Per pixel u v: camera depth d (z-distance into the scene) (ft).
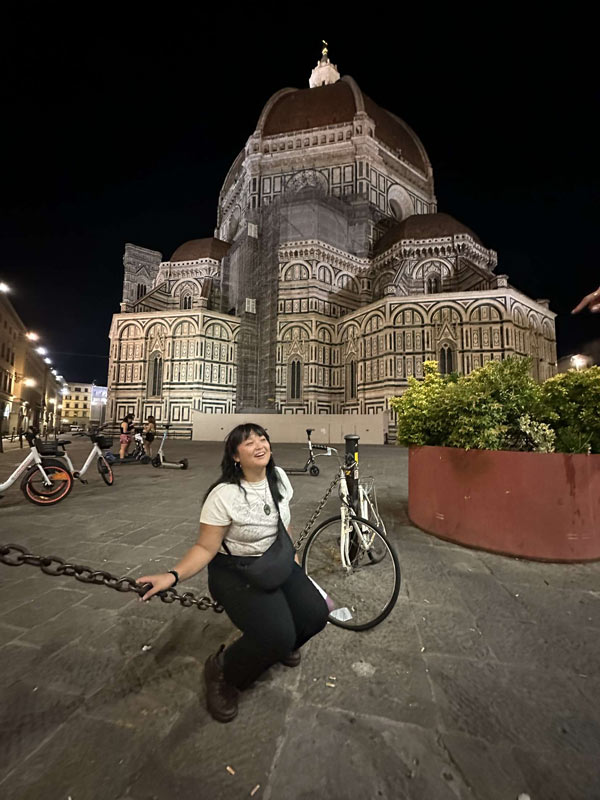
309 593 6.93
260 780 5.15
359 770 5.34
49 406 220.02
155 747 5.69
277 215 128.77
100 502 23.40
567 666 7.72
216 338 121.60
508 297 95.86
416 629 9.07
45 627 9.11
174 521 18.83
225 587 6.30
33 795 4.90
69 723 6.15
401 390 99.91
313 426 95.55
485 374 15.66
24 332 135.85
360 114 146.41
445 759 5.53
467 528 14.67
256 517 6.42
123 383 120.57
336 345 120.57
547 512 13.17
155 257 165.68
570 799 4.92
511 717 6.35
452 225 125.39
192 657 7.95
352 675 7.40
